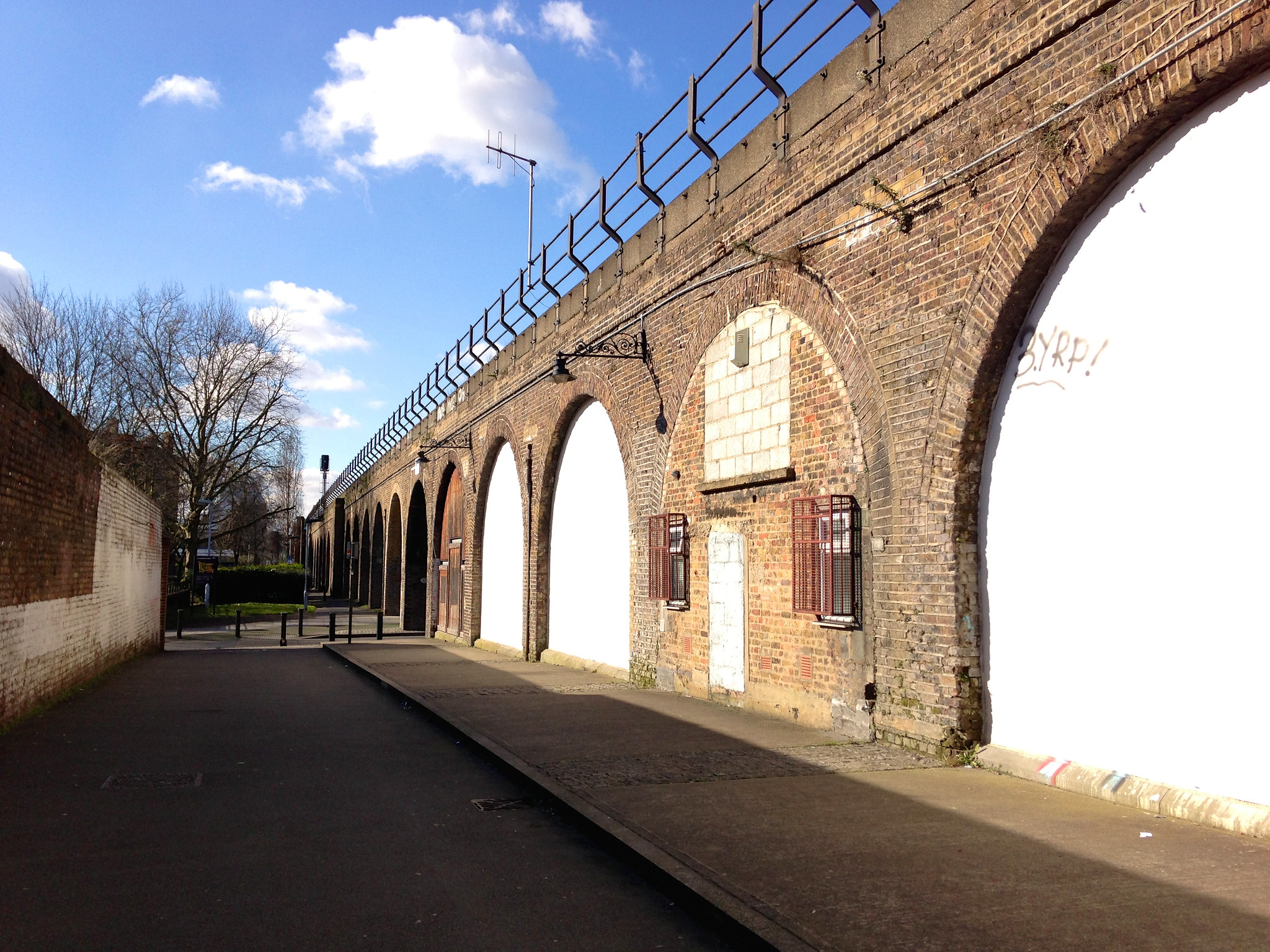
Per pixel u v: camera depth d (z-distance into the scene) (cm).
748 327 1153
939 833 577
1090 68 668
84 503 1384
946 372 801
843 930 420
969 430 781
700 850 549
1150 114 619
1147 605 642
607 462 1658
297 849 596
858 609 923
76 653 1362
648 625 1430
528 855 585
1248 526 575
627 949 437
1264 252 570
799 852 543
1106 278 678
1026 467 746
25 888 511
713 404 1238
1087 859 520
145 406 4425
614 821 618
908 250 855
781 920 435
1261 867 502
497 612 2273
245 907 486
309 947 435
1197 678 606
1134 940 402
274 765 873
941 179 808
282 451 6112
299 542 10288
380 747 980
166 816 673
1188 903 448
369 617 4134
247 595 5831
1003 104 748
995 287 749
